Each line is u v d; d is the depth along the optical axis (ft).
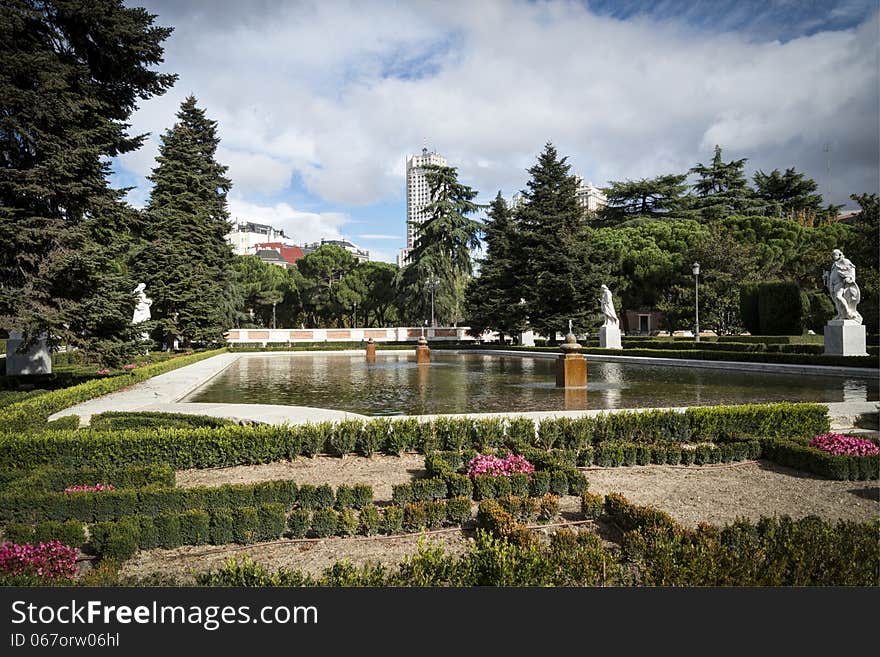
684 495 23.02
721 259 141.08
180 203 122.72
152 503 19.76
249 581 13.04
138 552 17.75
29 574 14.57
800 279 145.89
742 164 204.74
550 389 57.88
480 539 16.61
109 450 25.75
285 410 38.14
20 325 44.27
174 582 13.75
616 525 19.61
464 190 163.12
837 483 24.70
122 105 58.44
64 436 25.41
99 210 50.75
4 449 24.57
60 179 47.57
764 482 24.86
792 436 31.78
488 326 158.61
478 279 166.40
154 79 57.21
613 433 30.76
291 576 13.61
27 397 43.60
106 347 49.83
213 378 74.02
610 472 26.61
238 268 206.90
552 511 20.02
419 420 31.27
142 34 52.60
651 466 27.68
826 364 75.61
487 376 74.49
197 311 119.24
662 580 13.17
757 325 124.26
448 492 22.52
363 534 19.16
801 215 189.88
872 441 28.19
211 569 16.37
